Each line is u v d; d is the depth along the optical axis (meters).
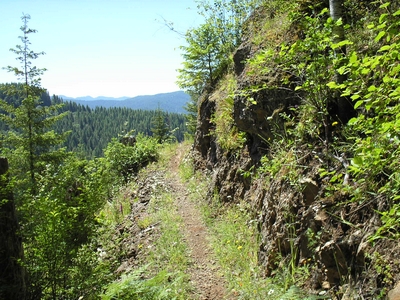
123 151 15.32
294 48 3.73
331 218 3.57
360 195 3.04
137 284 4.22
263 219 5.14
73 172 6.83
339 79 4.05
